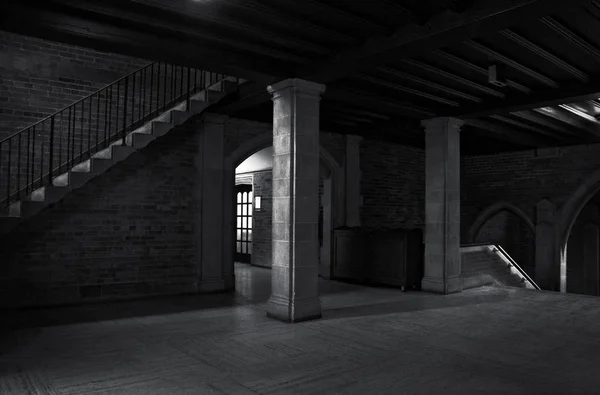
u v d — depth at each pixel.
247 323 5.72
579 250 14.61
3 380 3.72
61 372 3.93
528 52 5.22
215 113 8.07
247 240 13.30
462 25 4.18
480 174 12.71
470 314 6.30
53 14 4.30
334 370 4.02
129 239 7.39
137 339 4.98
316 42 5.11
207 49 5.16
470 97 6.99
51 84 6.69
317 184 6.06
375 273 8.76
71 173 5.98
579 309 6.67
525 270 14.70
